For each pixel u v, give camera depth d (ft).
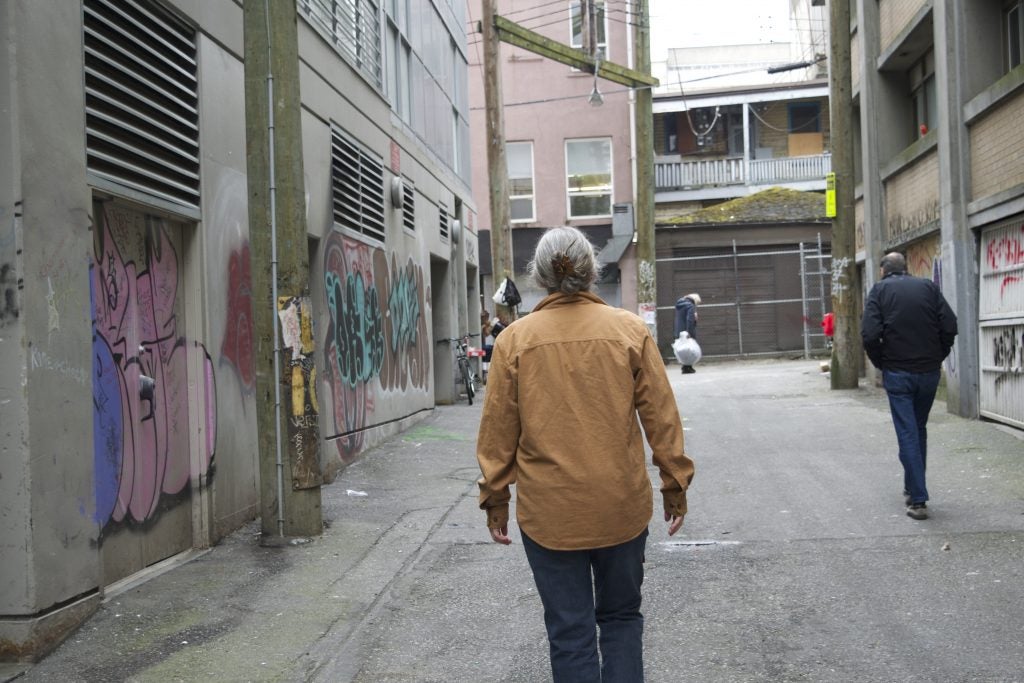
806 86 99.30
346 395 32.83
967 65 36.45
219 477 21.98
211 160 22.26
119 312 18.13
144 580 18.56
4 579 14.46
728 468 30.17
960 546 19.63
